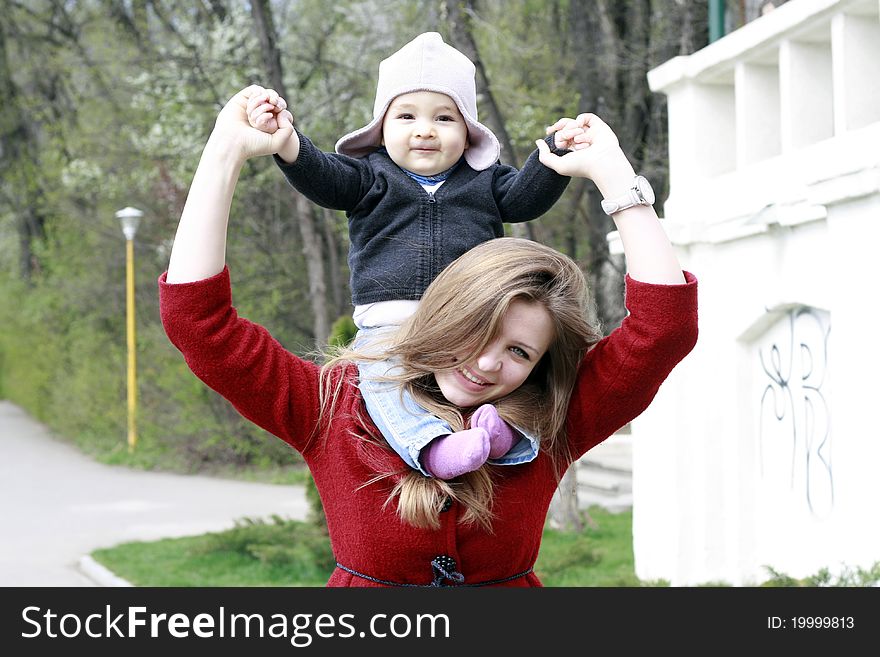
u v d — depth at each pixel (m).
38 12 26.77
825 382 6.58
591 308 2.29
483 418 2.12
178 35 19.86
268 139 2.18
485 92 12.29
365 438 2.20
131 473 19.80
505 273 2.13
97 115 23.27
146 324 22.78
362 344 2.30
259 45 18.45
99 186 22.02
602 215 16.06
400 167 2.43
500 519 2.19
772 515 7.27
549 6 17.73
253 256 21.22
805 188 6.32
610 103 16.66
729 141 7.88
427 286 2.34
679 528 7.82
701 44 15.23
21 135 29.50
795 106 6.66
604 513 14.14
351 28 18.84
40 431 28.23
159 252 22.38
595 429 2.29
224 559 10.79
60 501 16.02
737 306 7.43
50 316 27.92
